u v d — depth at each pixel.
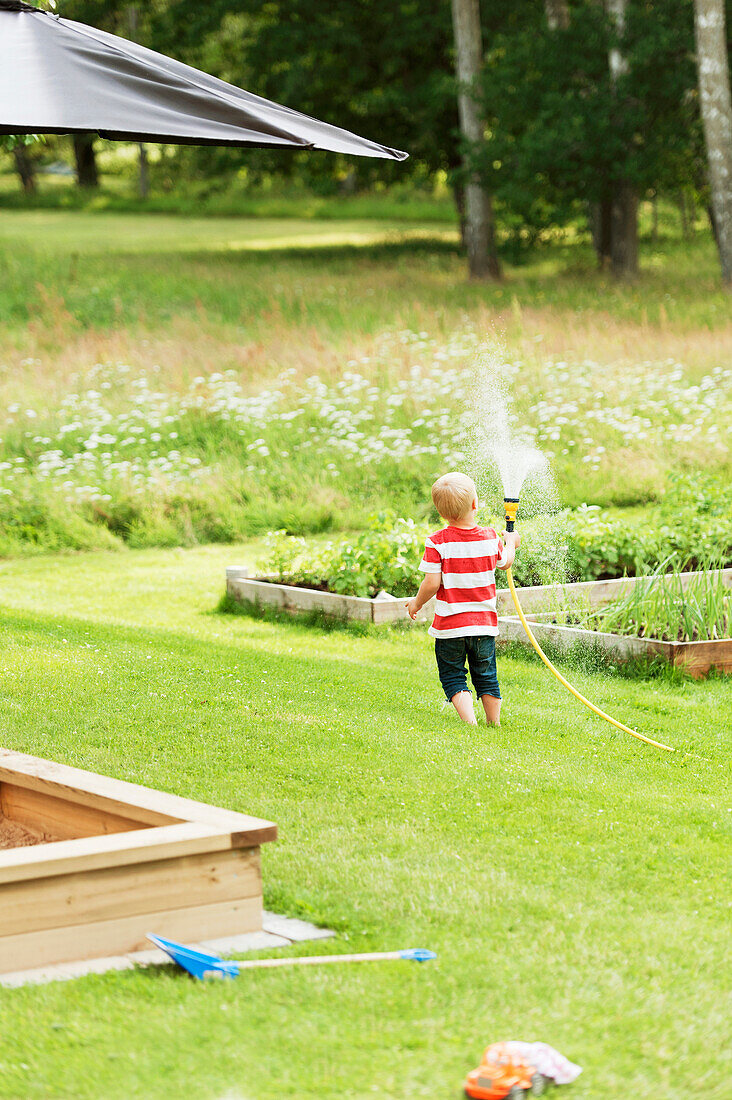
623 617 9.38
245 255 41.62
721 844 5.17
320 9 42.56
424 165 46.56
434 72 41.31
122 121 4.91
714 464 16.70
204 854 4.22
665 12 33.34
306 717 7.29
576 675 8.74
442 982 3.80
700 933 4.20
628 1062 3.32
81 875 4.02
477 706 7.79
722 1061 3.32
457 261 41.09
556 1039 3.45
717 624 9.30
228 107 5.11
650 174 33.12
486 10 40.56
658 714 7.63
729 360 21.77
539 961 3.97
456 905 4.46
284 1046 3.42
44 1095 3.19
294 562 11.59
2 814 5.35
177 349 23.36
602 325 24.98
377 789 5.89
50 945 4.00
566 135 32.84
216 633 10.09
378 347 22.62
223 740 6.76
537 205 35.72
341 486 16.53
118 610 11.24
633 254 35.75
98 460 17.58
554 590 10.09
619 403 19.08
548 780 6.08
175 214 62.09
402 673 8.69
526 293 31.94
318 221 60.00
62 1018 3.60
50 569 13.65
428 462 16.89
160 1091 3.20
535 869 4.84
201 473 16.92
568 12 37.09
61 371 21.84
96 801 4.77
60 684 8.09
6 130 5.80
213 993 3.75
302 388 20.52
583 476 16.36
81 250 41.59
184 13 43.88
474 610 7.26
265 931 4.32
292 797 5.79
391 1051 3.39
